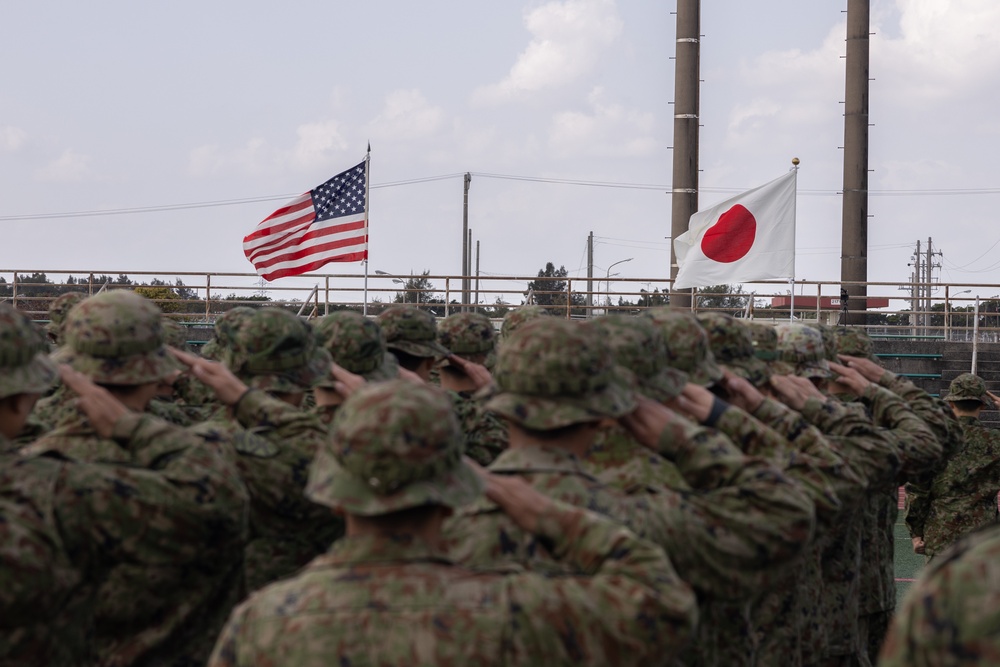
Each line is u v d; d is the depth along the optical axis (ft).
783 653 16.40
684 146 77.77
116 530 10.77
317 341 18.16
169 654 12.51
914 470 22.04
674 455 11.20
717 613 13.23
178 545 11.14
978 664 5.85
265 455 14.10
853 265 91.97
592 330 10.55
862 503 19.80
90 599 11.10
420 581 8.20
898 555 43.78
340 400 17.11
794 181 50.14
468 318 24.13
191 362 14.73
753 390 14.87
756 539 10.62
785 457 13.20
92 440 12.82
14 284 76.79
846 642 19.85
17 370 10.69
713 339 16.58
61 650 10.57
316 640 7.99
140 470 11.07
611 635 8.24
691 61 77.92
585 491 10.27
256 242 55.21
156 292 86.74
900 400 22.72
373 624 8.02
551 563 9.46
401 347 21.44
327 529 15.02
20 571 9.63
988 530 6.23
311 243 54.70
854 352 27.14
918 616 6.14
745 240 50.19
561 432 10.44
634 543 8.73
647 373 12.69
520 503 9.09
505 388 10.53
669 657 8.45
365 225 54.19
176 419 19.86
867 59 92.53
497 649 8.07
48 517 10.32
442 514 8.69
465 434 19.70
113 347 12.94
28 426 14.99
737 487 10.81
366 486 8.32
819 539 17.85
